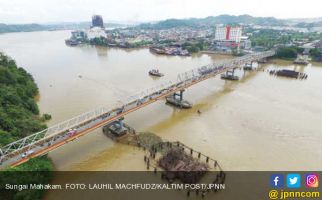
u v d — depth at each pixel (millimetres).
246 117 68250
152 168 44531
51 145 43250
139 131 59344
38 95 87312
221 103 79625
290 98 84938
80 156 48781
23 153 40625
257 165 45938
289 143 54281
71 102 79625
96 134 57438
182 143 53031
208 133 58469
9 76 79250
